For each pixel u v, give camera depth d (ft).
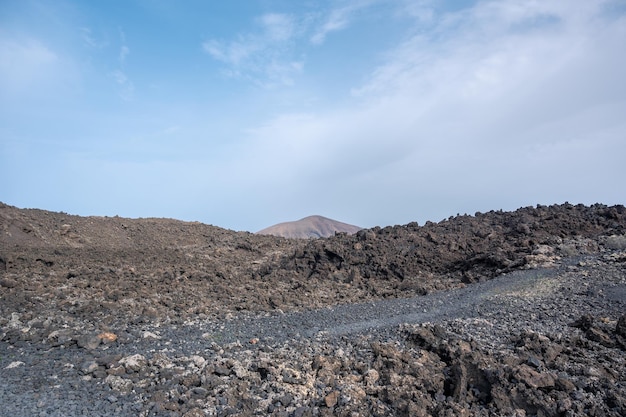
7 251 85.71
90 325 53.98
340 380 38.55
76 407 33.53
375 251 96.58
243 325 56.59
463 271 87.56
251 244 129.90
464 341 43.65
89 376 38.88
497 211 119.96
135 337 50.31
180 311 62.44
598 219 96.89
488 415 33.35
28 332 49.78
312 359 43.14
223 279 86.69
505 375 36.01
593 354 41.34
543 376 35.37
